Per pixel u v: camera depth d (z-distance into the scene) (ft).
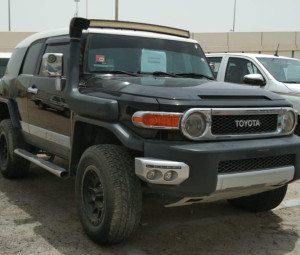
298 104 22.79
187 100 11.29
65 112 14.73
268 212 16.02
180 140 11.21
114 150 12.07
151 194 13.29
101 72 14.62
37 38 18.69
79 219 14.10
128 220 11.53
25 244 12.51
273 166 12.17
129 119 11.58
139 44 15.80
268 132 12.50
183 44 17.22
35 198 17.02
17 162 18.90
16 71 19.65
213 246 12.82
